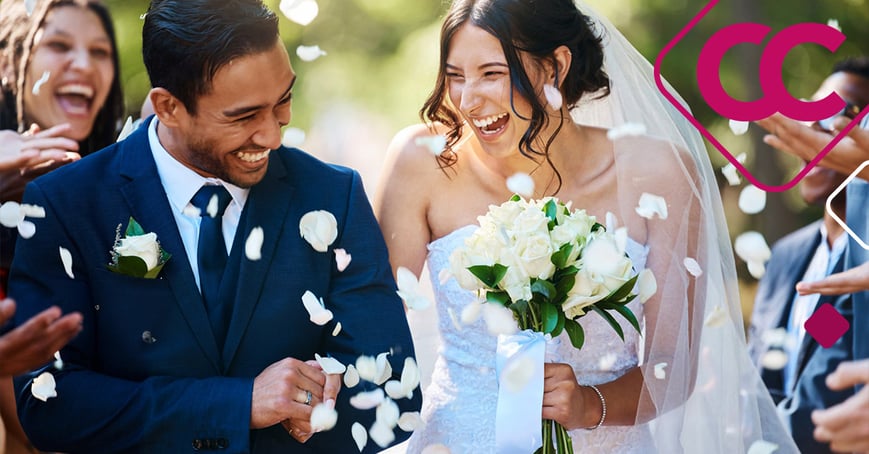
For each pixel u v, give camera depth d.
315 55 2.28
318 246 2.30
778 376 3.37
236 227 2.38
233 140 2.22
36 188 2.35
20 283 2.32
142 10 7.76
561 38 2.48
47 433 2.29
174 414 2.23
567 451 2.39
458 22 2.47
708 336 2.62
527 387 2.29
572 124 2.67
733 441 2.61
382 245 2.48
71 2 3.20
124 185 2.35
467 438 2.60
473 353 2.63
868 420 2.49
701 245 2.62
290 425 2.30
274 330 2.34
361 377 2.30
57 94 3.19
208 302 2.33
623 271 2.28
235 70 2.16
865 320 2.98
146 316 2.31
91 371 2.32
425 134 2.78
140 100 7.57
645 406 2.54
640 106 2.67
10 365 2.25
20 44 3.17
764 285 3.53
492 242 2.29
